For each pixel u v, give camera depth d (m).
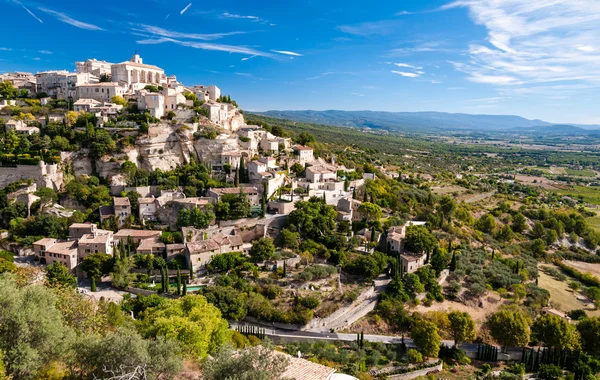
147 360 40.31
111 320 71.88
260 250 118.81
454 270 135.62
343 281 120.25
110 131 161.50
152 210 138.62
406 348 100.00
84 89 190.50
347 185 175.62
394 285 117.69
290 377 39.78
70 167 151.12
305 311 103.25
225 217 136.75
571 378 92.25
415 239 135.88
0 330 40.53
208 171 163.38
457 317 103.31
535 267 159.88
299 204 145.12
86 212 137.50
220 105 199.12
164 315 69.69
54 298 50.69
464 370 95.75
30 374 40.50
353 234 143.50
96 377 40.09
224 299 100.50
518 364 97.25
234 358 38.97
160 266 117.00
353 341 98.94
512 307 121.06
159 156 164.75
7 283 45.12
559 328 101.75
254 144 189.25
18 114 166.75
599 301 134.50
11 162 139.25
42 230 126.75
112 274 111.94
